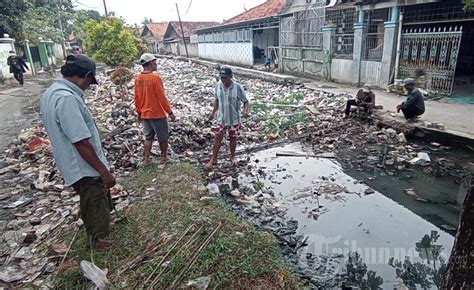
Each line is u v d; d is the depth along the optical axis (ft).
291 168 20.22
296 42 60.85
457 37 32.35
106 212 10.88
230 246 11.14
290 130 27.30
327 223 14.20
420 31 39.86
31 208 14.85
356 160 21.36
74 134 9.14
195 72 74.18
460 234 5.89
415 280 10.82
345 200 16.25
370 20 43.34
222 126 19.27
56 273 10.13
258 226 13.79
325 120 29.45
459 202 15.98
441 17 36.19
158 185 16.34
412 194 16.78
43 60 87.97
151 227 12.35
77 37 140.26
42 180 17.56
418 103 25.14
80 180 10.06
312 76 56.85
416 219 14.58
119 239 11.55
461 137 21.84
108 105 36.04
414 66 37.17
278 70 67.87
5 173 19.21
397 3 36.58
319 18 53.26
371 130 26.66
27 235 12.06
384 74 40.65
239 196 16.37
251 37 78.59
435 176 18.79
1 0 64.90
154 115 17.88
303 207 15.56
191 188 15.89
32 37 81.92
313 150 23.38
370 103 28.50
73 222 13.06
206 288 9.37
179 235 11.76
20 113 35.50
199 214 13.28
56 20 122.62
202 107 35.58
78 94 9.87
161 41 166.91
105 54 52.54
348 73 47.70
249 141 25.13
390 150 22.89
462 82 41.37
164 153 19.38
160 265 10.23
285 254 12.08
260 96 42.39
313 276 10.96
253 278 9.87
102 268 10.14
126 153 20.90
